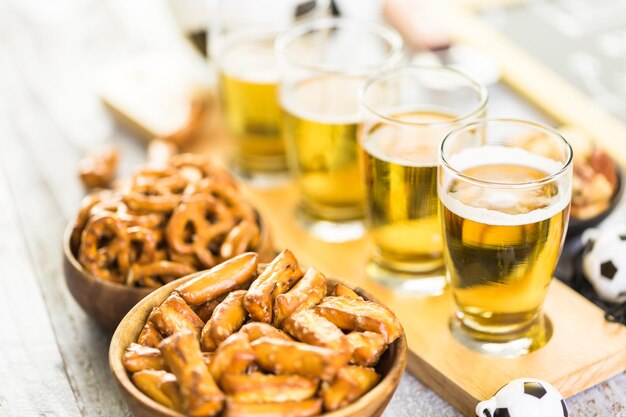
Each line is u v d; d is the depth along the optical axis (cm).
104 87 180
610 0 211
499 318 111
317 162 134
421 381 115
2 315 127
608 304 124
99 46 205
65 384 115
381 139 120
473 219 103
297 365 88
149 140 168
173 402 89
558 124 165
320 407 89
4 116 179
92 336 123
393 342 96
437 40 184
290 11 153
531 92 171
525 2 210
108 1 227
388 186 118
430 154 117
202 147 167
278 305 98
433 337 117
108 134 172
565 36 195
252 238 122
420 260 125
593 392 112
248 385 87
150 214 121
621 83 178
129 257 117
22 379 116
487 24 201
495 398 100
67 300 130
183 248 118
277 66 145
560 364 111
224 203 127
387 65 132
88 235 117
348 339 93
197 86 179
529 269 105
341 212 140
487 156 113
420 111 131
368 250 137
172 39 207
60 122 177
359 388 90
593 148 141
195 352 90
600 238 123
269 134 152
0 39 209
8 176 160
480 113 118
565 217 105
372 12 200
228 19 151
